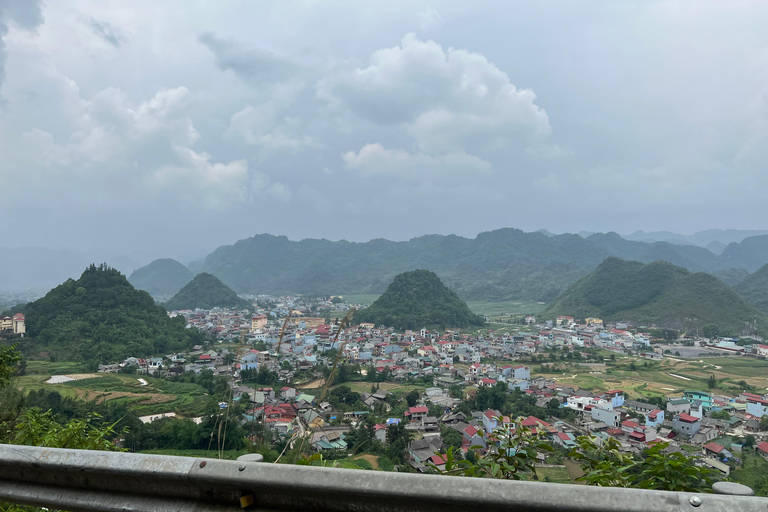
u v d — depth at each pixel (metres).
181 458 1.25
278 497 1.14
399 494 1.02
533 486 0.98
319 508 1.10
